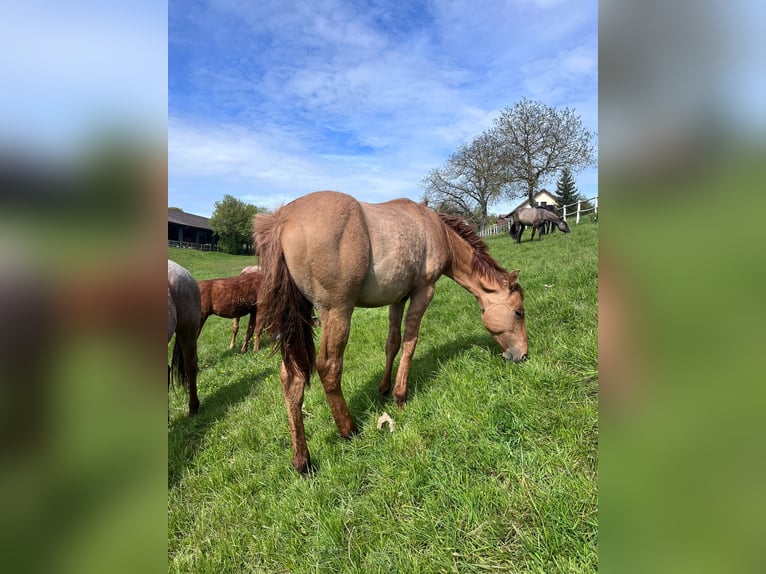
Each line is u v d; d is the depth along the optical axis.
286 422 3.30
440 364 3.56
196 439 3.44
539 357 3.15
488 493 1.92
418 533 1.82
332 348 2.66
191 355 4.12
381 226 2.86
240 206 45.25
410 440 2.51
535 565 1.53
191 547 2.04
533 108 27.56
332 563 1.81
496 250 14.34
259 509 2.27
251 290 6.77
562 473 1.92
